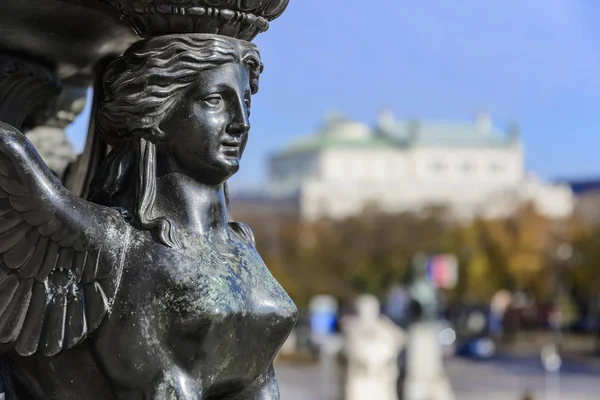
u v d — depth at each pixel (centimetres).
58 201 158
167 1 169
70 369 167
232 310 166
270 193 10181
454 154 10656
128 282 162
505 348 4178
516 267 5591
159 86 169
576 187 9094
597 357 3653
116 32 191
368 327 1268
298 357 3180
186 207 171
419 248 5841
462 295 5634
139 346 162
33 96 200
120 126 172
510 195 9000
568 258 5388
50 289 161
